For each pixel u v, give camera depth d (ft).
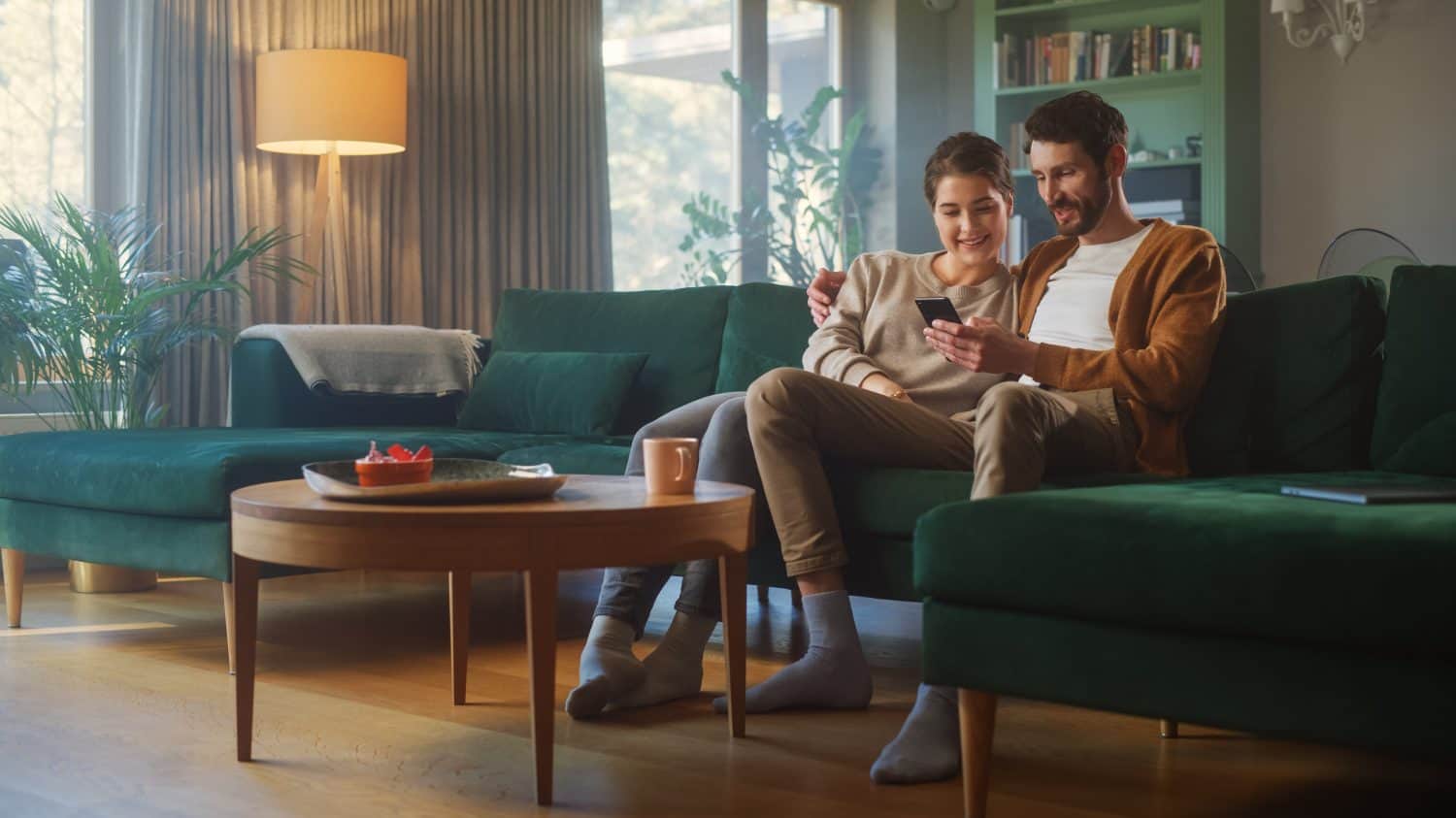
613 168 19.99
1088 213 8.46
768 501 7.95
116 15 15.14
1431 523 5.15
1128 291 8.24
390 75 14.74
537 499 6.70
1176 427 8.12
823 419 7.93
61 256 12.74
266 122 14.61
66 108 14.99
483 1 17.53
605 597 8.13
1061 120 8.41
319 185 15.30
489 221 17.54
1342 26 19.90
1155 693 5.55
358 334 12.86
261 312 15.61
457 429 12.51
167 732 7.58
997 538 5.93
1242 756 7.11
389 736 7.50
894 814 6.12
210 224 15.16
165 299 14.79
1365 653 5.07
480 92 17.47
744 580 7.33
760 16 21.93
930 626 6.17
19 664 9.41
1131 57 20.79
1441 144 19.44
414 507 6.30
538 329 13.07
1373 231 14.92
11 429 14.17
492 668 9.27
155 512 9.53
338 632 10.53
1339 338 8.38
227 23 15.28
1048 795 6.43
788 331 11.46
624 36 20.04
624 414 12.09
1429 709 4.91
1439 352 8.05
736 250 21.25
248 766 6.92
